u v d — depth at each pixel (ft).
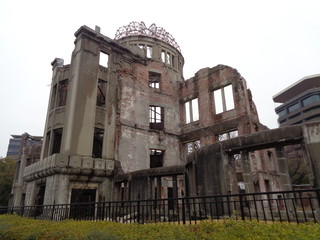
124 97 74.90
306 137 30.22
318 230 14.99
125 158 68.39
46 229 24.90
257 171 58.23
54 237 21.40
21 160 108.27
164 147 79.15
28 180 66.64
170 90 88.89
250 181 35.32
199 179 41.11
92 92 65.92
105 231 20.66
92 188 58.75
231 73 73.46
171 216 41.96
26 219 36.29
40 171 58.44
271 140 32.81
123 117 72.43
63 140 60.39
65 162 54.90
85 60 67.21
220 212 35.53
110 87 71.77
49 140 66.74
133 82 79.20
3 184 131.64
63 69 71.82
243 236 15.57
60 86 71.61
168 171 49.60
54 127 64.75
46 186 56.13
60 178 53.93
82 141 59.88
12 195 109.09
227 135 71.72
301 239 13.52
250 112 68.28
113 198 61.05
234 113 69.72
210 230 18.03
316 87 223.51
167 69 91.86
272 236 14.69
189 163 44.78
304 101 228.02
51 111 68.03
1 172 138.51
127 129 71.97
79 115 61.36
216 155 38.78
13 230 26.68
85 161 58.03
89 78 66.44
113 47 76.23
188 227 19.75
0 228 28.09
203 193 39.52
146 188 51.93
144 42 92.38
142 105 79.00
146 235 18.29
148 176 52.54
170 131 82.64
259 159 61.62
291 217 28.50
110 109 69.72
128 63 80.59
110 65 73.97
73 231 22.58
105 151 64.69
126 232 20.06
